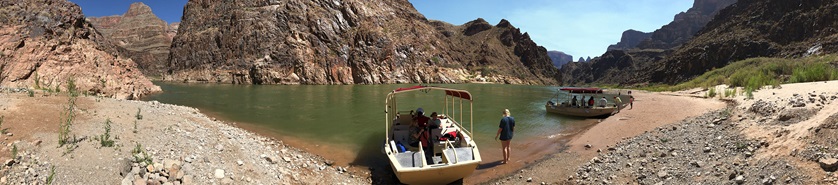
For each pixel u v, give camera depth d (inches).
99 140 307.6
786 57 2416.3
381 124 714.8
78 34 1178.0
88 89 928.9
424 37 4052.7
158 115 479.5
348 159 445.7
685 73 3203.7
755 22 3105.3
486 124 728.3
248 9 3344.0
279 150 461.4
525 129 652.1
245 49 3080.7
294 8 3376.0
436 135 448.5
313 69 2989.7
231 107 1010.1
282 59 2987.2
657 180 307.6
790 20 2699.3
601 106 825.5
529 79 4798.2
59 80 879.7
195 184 269.0
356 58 3240.7
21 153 261.1
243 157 356.5
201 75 3078.2
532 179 353.7
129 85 1167.6
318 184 336.5
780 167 261.6
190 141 363.3
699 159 329.4
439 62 3818.9
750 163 287.0
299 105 1099.3
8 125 312.3
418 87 522.9
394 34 3700.8
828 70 855.1
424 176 332.8
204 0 3801.7
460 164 329.1
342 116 837.8
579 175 350.6
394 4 4446.4
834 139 262.2
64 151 276.2
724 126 426.6
